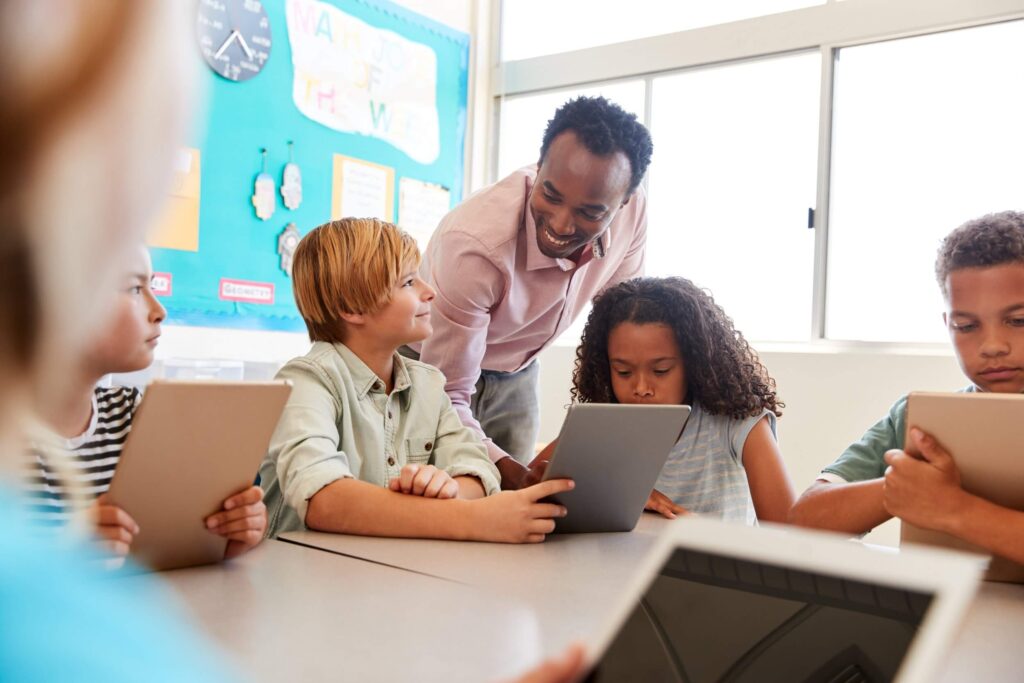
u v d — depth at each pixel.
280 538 1.12
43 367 0.21
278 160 3.03
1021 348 1.33
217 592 0.85
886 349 3.06
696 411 1.68
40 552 0.21
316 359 1.39
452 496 1.20
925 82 3.04
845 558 0.49
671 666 0.50
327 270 1.46
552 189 1.69
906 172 3.08
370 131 3.36
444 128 3.70
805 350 3.18
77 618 0.21
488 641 0.72
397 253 1.46
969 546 0.98
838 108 3.19
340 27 3.22
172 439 0.86
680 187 3.54
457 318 1.85
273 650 0.68
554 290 1.99
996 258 1.33
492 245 1.82
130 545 0.89
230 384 0.89
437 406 1.54
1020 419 0.95
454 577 0.93
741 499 1.64
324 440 1.25
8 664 0.19
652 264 3.62
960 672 0.67
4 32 0.19
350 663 0.66
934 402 1.00
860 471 1.45
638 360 1.65
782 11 3.25
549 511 1.16
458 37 3.74
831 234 3.20
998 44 2.91
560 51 3.80
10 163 0.19
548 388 3.67
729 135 3.43
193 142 0.23
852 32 3.09
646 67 3.55
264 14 2.96
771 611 0.50
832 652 0.47
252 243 2.96
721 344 1.66
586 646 0.42
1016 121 2.89
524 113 3.93
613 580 0.94
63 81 0.19
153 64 0.21
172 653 0.23
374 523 1.14
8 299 0.20
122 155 0.21
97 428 1.21
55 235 0.20
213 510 0.94
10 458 0.21
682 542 0.55
